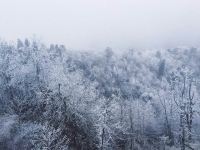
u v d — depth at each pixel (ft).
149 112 215.10
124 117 184.44
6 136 127.95
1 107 150.71
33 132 131.95
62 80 151.33
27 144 128.26
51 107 147.74
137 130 190.80
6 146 126.31
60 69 160.56
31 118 149.38
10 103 153.89
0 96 154.30
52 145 130.41
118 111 185.16
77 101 153.28
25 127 132.67
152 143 191.01
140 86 427.74
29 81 163.32
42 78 164.66
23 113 152.35
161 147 178.81
